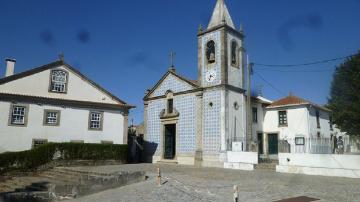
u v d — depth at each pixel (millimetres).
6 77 25234
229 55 27906
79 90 28406
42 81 26766
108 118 29547
